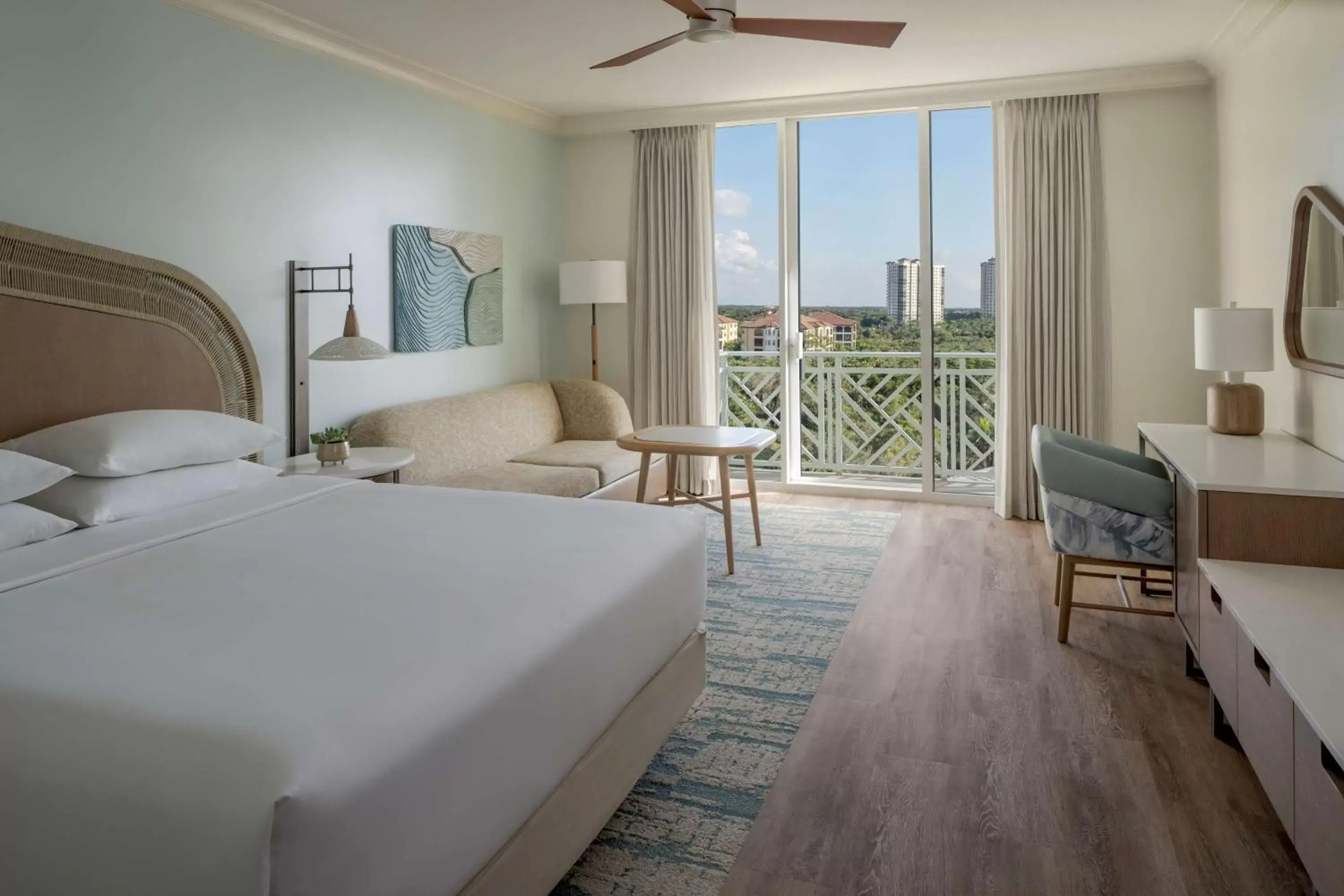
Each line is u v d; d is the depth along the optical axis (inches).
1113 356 203.3
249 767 47.1
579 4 146.5
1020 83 198.8
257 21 145.9
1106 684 116.6
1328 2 122.9
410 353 189.5
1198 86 192.4
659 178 233.9
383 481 155.9
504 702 61.9
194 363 135.8
